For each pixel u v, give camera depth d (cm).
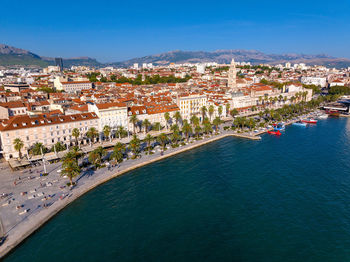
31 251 7400
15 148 12888
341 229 8256
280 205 9725
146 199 10269
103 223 8725
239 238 7912
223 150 16238
